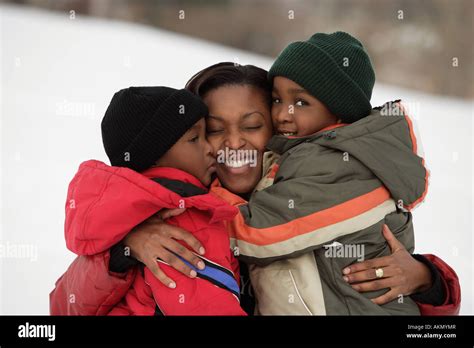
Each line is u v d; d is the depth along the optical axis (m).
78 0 13.73
